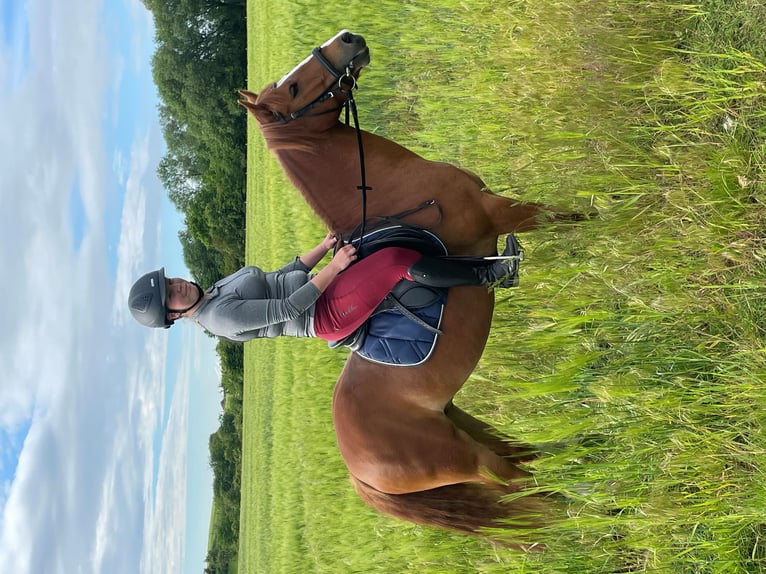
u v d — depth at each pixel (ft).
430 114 18.58
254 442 37.17
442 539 13.26
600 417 8.14
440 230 8.79
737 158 7.16
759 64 6.85
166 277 8.73
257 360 38.42
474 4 15.14
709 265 7.42
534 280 10.32
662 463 7.26
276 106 8.77
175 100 101.24
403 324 9.07
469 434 10.07
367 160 8.90
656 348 7.84
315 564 20.01
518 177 11.81
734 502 6.65
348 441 9.54
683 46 8.90
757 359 6.70
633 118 9.12
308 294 8.52
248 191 55.98
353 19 25.53
